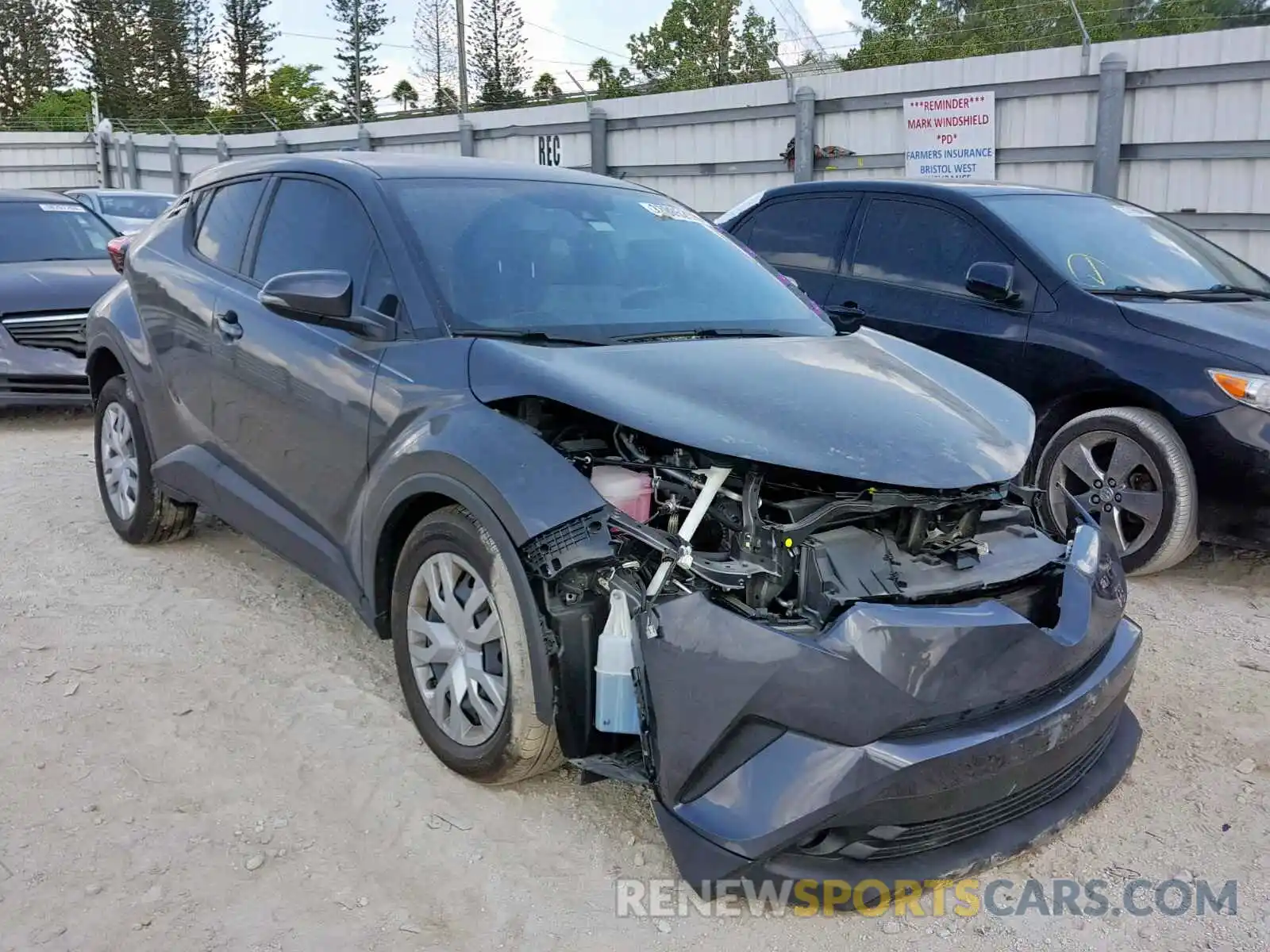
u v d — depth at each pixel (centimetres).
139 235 519
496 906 266
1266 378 459
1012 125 1205
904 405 306
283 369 376
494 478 282
